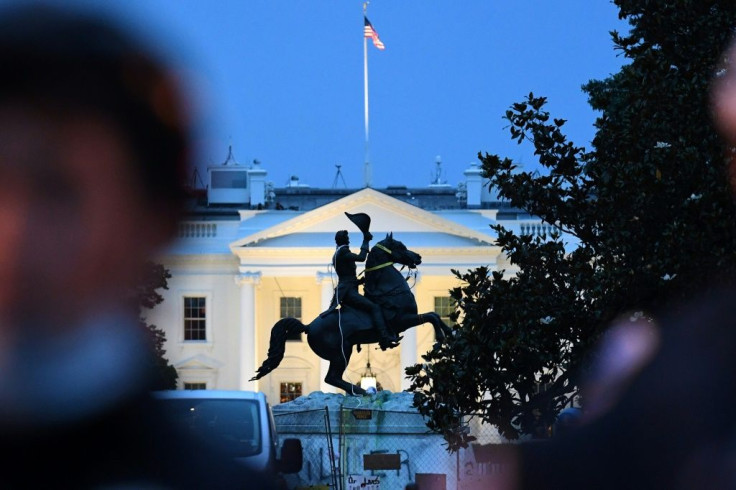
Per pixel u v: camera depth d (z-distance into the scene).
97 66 6.87
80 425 6.75
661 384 8.38
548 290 67.75
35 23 6.75
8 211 6.73
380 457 80.75
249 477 7.66
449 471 80.81
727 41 64.75
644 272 57.69
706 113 63.69
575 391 65.94
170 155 7.16
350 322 91.25
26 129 6.74
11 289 6.69
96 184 6.89
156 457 7.10
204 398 43.28
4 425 6.59
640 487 8.08
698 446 8.04
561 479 8.38
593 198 76.06
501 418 67.56
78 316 6.84
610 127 69.94
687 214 60.31
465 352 67.25
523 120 72.56
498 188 73.94
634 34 72.88
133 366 7.11
